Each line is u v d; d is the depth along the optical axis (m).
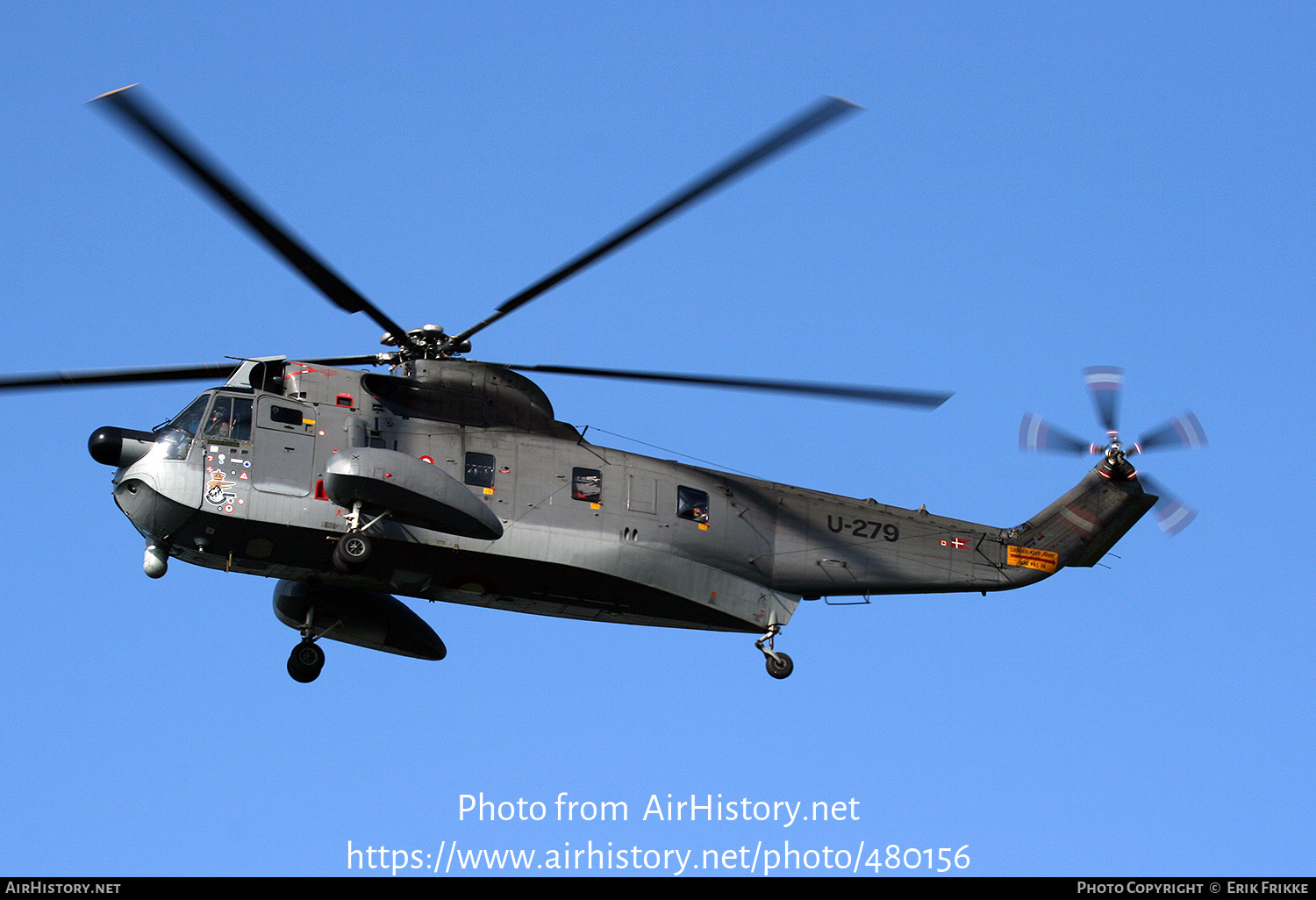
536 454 92.75
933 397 83.06
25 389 78.75
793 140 66.69
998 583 105.88
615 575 93.38
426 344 93.62
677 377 87.31
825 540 101.25
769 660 99.19
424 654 96.12
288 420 87.12
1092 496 108.81
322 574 89.50
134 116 62.84
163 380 84.19
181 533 85.62
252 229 72.88
